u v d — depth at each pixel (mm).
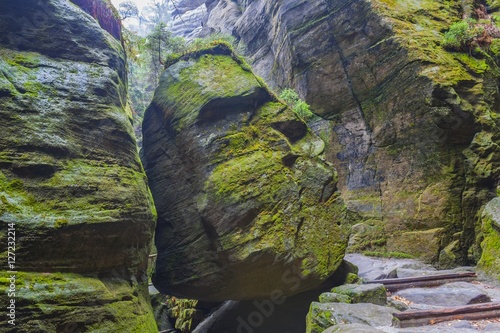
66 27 6977
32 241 5023
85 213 5715
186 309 12750
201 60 9734
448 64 11750
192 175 8672
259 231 7676
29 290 4773
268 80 18312
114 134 6844
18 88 5840
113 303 5762
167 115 9398
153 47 11727
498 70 12438
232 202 7848
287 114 9188
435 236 10898
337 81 14125
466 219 10820
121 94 7988
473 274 8852
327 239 8352
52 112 6020
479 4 14781
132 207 6543
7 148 5328
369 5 13125
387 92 12648
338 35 14086
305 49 15023
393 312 6508
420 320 6027
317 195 8602
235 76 9266
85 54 7074
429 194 11352
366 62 13234
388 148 12617
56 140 5844
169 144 9336
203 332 10656
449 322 6043
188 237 8555
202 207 8055
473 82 11680
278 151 8641
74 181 5820
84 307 5277
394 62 12344
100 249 5871
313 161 8922
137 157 7504
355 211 12930
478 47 12406
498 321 6008
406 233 11586
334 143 14141
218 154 8438
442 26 13336
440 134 11242
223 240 7715
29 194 5301
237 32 21906
